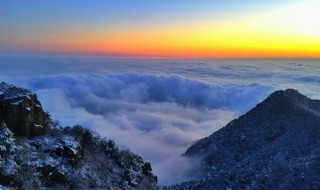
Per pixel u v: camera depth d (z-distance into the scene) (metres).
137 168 37.19
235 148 84.31
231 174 59.97
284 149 64.19
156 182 39.53
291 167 51.62
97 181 28.23
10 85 29.12
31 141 26.48
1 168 21.12
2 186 20.00
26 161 23.52
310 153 56.75
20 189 21.30
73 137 29.86
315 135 64.56
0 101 26.44
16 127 26.42
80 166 28.02
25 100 27.28
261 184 51.03
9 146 22.91
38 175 23.16
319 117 75.56
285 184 48.03
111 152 34.50
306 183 46.47
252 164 63.72
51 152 26.36
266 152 67.50
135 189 32.91
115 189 29.53
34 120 28.12
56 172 24.77
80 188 25.75
